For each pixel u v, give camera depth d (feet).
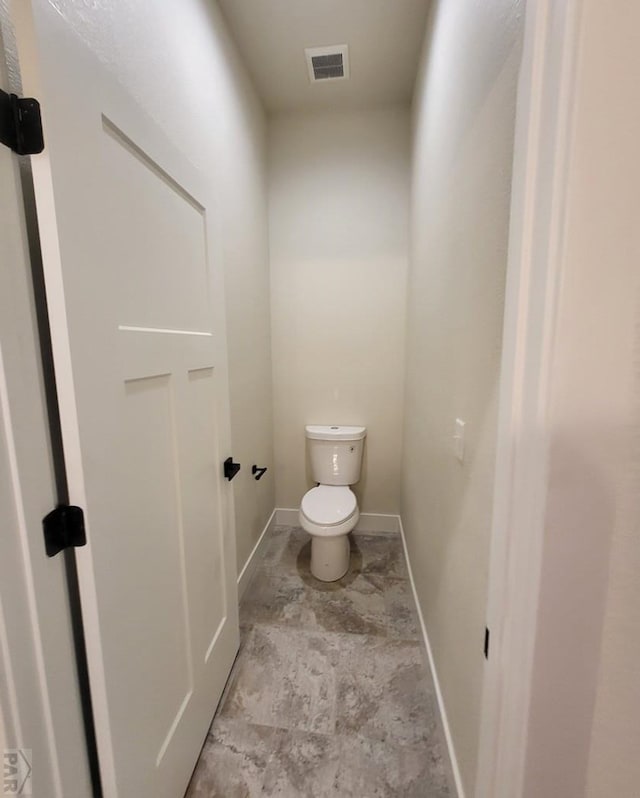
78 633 2.29
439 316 4.14
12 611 1.83
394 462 7.90
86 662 2.33
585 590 1.43
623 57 1.18
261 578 6.45
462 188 3.24
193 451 3.52
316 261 7.45
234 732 3.86
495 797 1.79
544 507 1.41
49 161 1.86
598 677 1.49
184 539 3.35
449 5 3.75
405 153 6.99
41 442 1.99
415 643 5.03
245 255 6.00
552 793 1.59
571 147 1.23
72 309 2.02
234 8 4.92
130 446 2.59
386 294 7.38
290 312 7.67
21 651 1.88
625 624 1.45
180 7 3.91
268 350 7.56
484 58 2.65
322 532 5.89
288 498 8.30
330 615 5.56
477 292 2.78
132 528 2.60
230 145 5.31
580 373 1.33
